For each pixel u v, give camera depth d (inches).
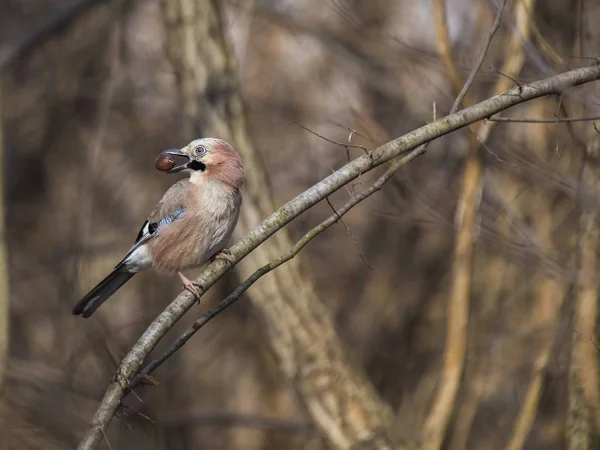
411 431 578.6
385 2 678.5
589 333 371.6
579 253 378.6
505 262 590.6
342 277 701.9
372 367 663.1
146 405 615.2
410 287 666.2
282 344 462.0
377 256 691.4
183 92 483.5
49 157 779.4
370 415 463.8
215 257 374.3
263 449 703.7
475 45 553.6
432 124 290.5
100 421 272.7
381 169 548.1
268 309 459.2
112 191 758.5
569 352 387.5
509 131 509.0
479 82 473.1
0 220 487.2
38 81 762.2
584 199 359.9
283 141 747.4
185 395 721.0
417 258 668.1
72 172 775.1
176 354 705.6
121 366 278.1
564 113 371.6
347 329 679.7
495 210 468.4
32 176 775.7
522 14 390.3
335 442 462.6
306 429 582.2
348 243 705.6
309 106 747.4
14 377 573.0
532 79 401.4
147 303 729.6
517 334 558.3
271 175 730.8
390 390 653.9
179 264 368.8
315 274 704.4
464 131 443.8
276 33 764.6
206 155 368.2
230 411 697.6
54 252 729.0
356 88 733.9
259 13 681.0
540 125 496.1
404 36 655.1
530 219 532.4
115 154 766.5
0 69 596.1
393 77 682.2
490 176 502.6
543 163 441.1
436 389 447.8
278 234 461.4
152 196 764.6
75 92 759.7
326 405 461.1
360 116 520.7
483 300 594.6
